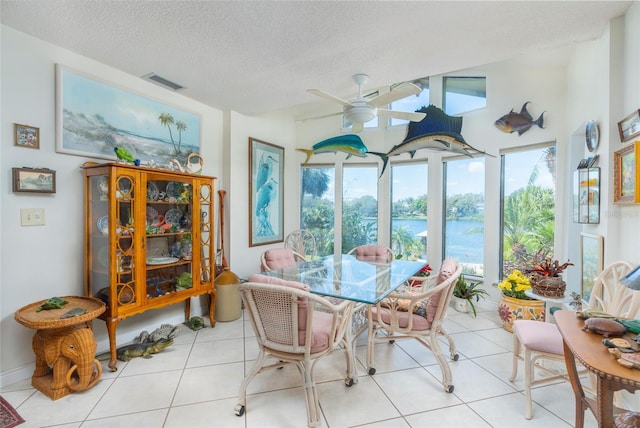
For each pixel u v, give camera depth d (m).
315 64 2.48
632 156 1.77
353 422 1.70
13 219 2.04
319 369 2.29
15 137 2.03
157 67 2.54
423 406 1.84
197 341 2.76
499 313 3.10
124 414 1.76
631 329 1.31
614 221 2.01
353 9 1.78
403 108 4.36
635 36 1.78
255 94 3.16
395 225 4.47
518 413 1.78
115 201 2.25
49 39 2.13
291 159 4.77
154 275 2.66
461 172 3.93
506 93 3.52
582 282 2.57
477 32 2.03
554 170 3.20
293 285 1.61
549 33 2.06
